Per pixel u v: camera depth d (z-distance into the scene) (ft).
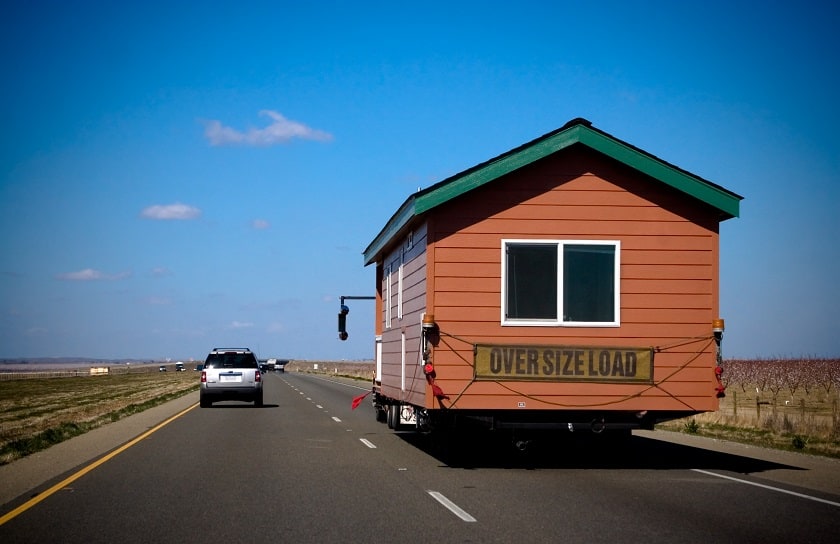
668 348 48.62
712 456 55.36
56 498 36.83
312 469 47.06
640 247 48.98
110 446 59.62
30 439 60.95
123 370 514.27
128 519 31.94
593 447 54.80
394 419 69.46
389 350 66.64
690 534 29.35
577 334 48.39
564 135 48.49
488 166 48.03
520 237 48.62
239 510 33.88
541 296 48.49
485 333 48.11
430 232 48.37
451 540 28.30
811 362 197.47
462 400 47.80
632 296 48.73
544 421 48.57
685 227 49.19
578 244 48.83
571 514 33.12
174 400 131.75
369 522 31.40
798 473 46.39
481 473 45.83
